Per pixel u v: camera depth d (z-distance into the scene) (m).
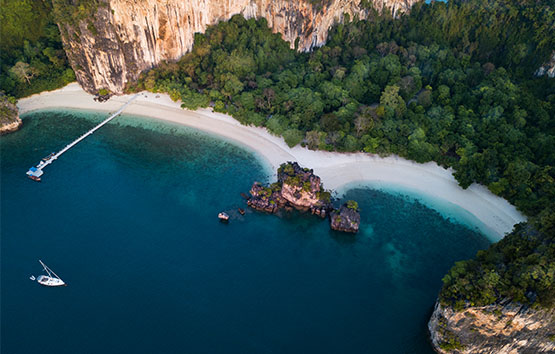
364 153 139.25
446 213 122.00
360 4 178.88
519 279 79.88
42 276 96.94
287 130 137.12
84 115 154.62
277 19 169.75
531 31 163.00
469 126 137.12
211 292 97.00
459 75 157.00
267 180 130.00
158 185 126.88
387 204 124.19
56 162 133.38
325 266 105.69
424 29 178.38
